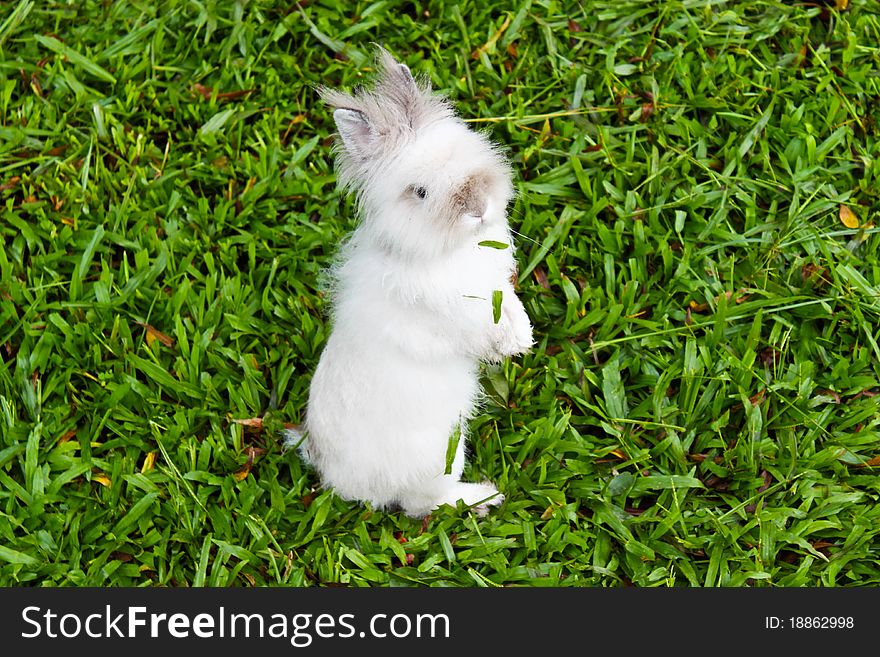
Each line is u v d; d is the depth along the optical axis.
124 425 0.74
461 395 0.69
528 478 0.73
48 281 0.80
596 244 0.81
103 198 0.83
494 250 0.65
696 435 0.74
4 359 0.77
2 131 0.85
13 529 0.71
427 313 0.64
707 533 0.71
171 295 0.79
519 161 0.85
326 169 0.86
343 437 0.67
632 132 0.85
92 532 0.71
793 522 0.71
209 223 0.83
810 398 0.75
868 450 0.73
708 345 0.76
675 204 0.81
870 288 0.77
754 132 0.84
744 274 0.80
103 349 0.77
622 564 0.71
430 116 0.63
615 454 0.74
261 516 0.72
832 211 0.82
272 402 0.76
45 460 0.73
